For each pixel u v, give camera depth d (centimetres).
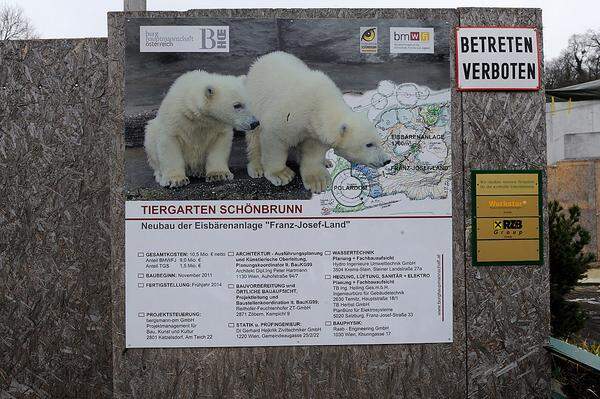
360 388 432
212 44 431
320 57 435
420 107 437
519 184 441
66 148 486
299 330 430
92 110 486
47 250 487
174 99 429
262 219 430
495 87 440
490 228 439
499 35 442
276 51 434
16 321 486
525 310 442
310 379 430
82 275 487
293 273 430
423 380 435
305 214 431
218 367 427
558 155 1720
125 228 425
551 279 645
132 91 427
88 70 485
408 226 435
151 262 425
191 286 426
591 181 1641
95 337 488
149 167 427
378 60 436
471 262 438
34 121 486
